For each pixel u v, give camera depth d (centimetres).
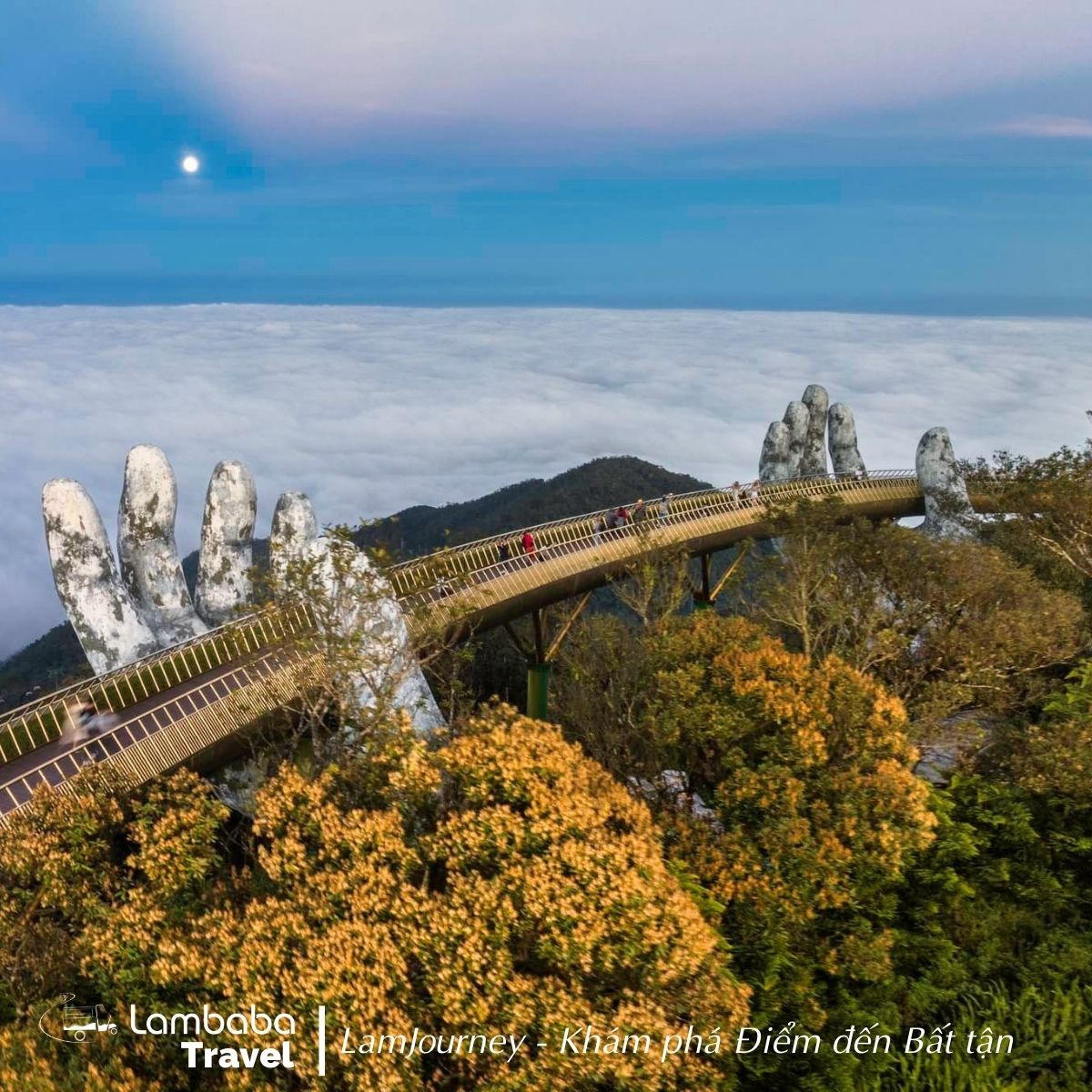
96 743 2608
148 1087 1532
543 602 3822
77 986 1791
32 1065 1480
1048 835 2717
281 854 1834
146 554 3659
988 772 3072
